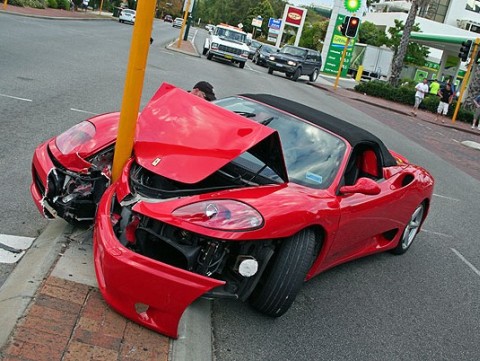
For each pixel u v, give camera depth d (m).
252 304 3.81
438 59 56.03
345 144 4.52
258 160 4.05
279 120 4.69
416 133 19.73
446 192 10.50
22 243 4.14
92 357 2.84
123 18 58.44
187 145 3.72
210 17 135.75
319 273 4.67
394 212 5.21
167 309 3.10
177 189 3.60
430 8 66.88
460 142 20.28
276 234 3.37
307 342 3.78
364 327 4.23
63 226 4.31
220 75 22.02
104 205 3.55
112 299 3.21
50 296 3.26
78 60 16.28
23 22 25.83
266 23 107.12
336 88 32.94
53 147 4.22
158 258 3.39
